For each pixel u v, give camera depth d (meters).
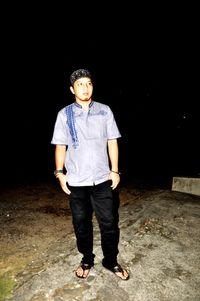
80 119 2.12
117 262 2.69
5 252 3.09
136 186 5.30
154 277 2.47
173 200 4.21
